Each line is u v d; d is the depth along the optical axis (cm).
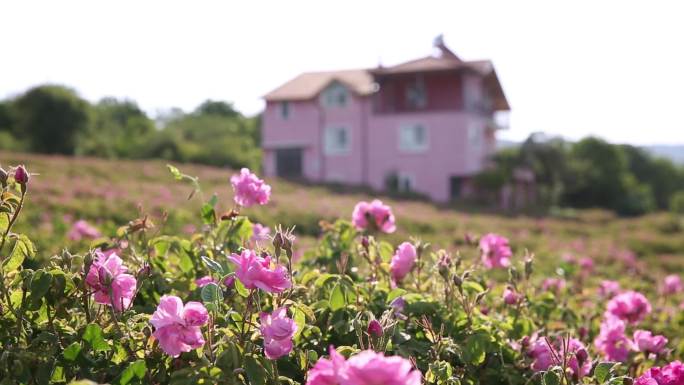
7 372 237
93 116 5825
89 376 249
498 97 4697
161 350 264
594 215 3500
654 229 2788
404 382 170
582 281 778
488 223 2328
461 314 351
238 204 382
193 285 338
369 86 4125
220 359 248
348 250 427
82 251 700
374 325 255
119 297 269
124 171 2953
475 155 4112
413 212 2516
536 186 4353
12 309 261
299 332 277
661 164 7288
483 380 327
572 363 322
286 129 4175
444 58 4250
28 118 5316
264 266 250
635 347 404
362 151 4053
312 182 3694
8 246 300
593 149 5284
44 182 2006
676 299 784
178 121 7012
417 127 3969
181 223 1070
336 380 189
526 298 436
